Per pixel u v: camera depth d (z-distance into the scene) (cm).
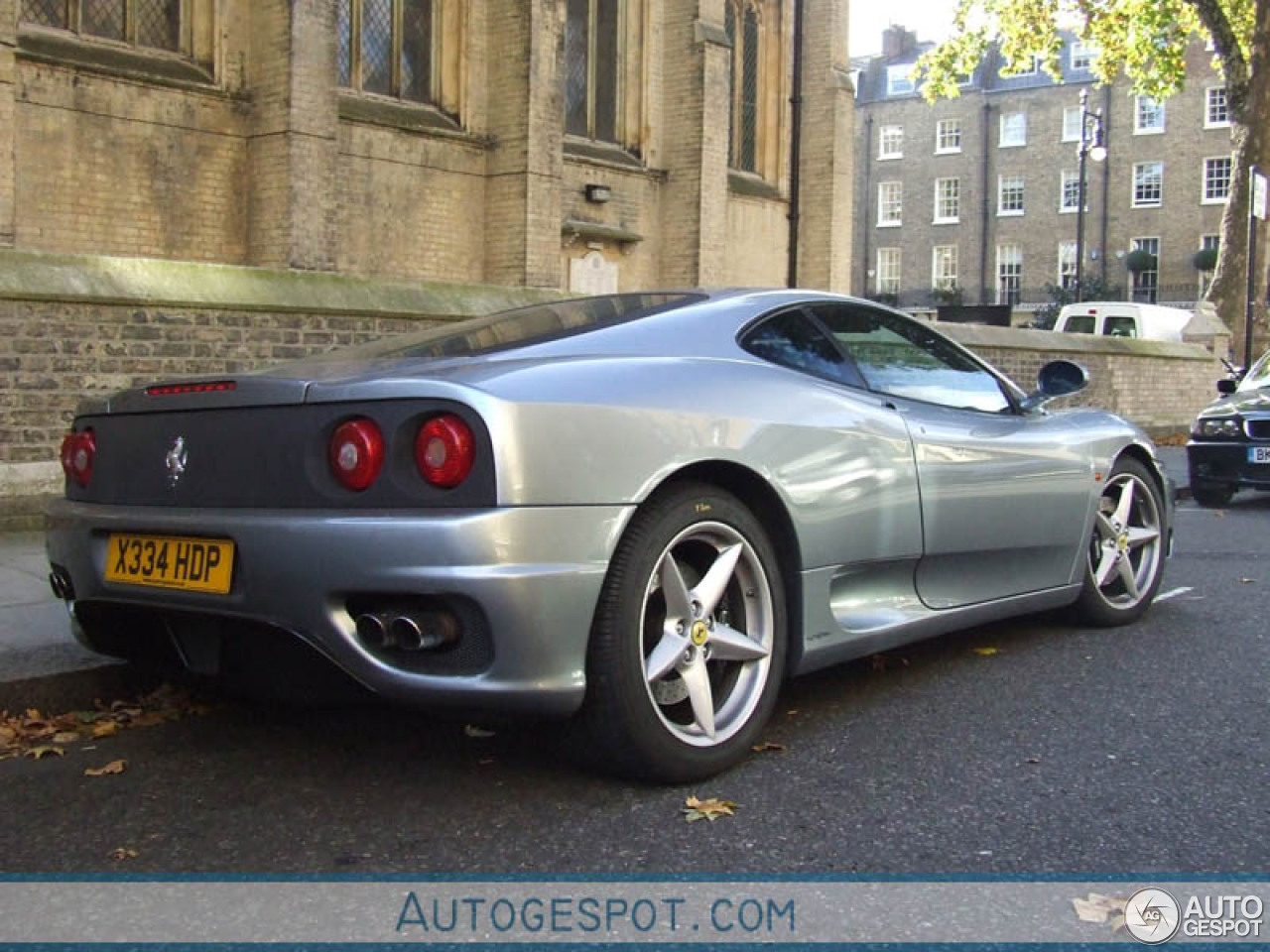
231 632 327
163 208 1380
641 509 321
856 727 389
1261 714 405
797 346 399
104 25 1353
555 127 1725
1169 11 2506
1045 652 491
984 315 2975
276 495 316
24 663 416
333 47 1441
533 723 350
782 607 361
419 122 1647
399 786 336
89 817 316
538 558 293
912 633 415
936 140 5325
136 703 421
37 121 1273
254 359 844
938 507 418
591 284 1917
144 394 349
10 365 737
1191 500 1141
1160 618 563
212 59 1422
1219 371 2047
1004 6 2578
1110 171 4947
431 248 1666
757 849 291
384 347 385
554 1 1706
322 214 1442
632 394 325
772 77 2291
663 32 2022
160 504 342
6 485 736
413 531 288
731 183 2189
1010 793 329
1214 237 4744
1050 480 475
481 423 291
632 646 314
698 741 333
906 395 428
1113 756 361
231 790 335
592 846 293
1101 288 4822
